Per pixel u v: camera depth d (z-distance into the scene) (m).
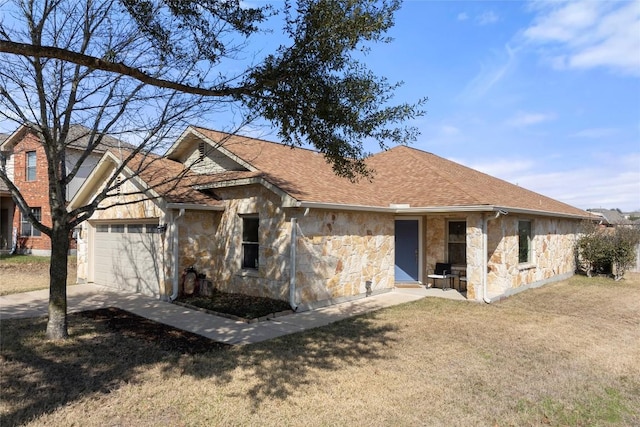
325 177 12.90
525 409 4.71
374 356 6.47
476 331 8.08
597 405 4.89
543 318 9.31
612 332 8.23
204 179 12.25
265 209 10.73
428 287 13.54
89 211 7.46
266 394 4.96
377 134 5.43
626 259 16.03
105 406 4.59
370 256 12.24
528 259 14.10
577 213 18.19
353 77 5.11
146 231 12.07
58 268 7.28
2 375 5.48
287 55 4.82
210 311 9.57
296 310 9.79
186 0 5.09
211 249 11.98
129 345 6.94
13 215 24.05
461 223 13.47
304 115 5.07
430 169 14.71
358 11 4.62
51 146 6.91
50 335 7.19
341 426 4.22
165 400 4.76
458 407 4.70
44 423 4.16
